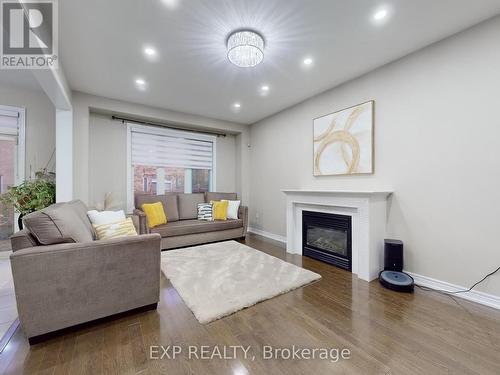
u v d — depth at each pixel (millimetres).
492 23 1867
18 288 1350
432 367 1255
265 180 4547
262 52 2127
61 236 1538
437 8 1753
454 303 1935
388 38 2121
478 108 1945
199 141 4770
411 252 2379
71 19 1839
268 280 2340
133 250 1710
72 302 1503
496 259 1858
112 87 3102
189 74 2770
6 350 1375
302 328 1597
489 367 1255
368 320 1690
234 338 1492
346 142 2986
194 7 1734
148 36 2072
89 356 1329
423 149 2279
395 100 2494
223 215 4105
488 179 1899
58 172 3035
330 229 2947
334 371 1225
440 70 2158
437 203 2188
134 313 1756
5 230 3340
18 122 3357
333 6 1729
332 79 2914
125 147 3934
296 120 3807
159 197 3969
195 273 2506
